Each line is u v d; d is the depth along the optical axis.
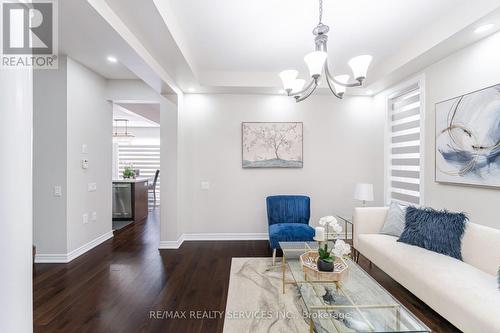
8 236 1.23
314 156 4.32
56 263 3.25
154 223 5.63
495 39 2.29
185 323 2.06
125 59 2.53
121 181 5.88
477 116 2.42
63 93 3.23
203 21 2.47
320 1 2.04
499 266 1.86
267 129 4.25
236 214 4.30
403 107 3.74
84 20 1.86
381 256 2.57
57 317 2.14
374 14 2.36
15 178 1.25
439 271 2.05
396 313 1.65
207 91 4.12
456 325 1.69
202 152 4.25
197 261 3.36
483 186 2.38
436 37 2.53
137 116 6.68
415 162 3.48
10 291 1.24
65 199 3.26
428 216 2.62
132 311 2.23
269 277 2.88
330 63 3.50
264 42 2.91
